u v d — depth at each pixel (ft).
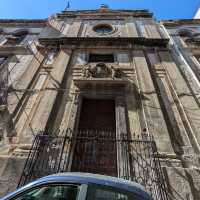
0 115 29.84
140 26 53.47
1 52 46.26
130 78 35.09
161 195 19.30
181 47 46.16
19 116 29.63
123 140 23.86
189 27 56.18
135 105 30.07
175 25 57.16
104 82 32.94
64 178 10.56
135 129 26.86
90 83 33.04
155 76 36.11
